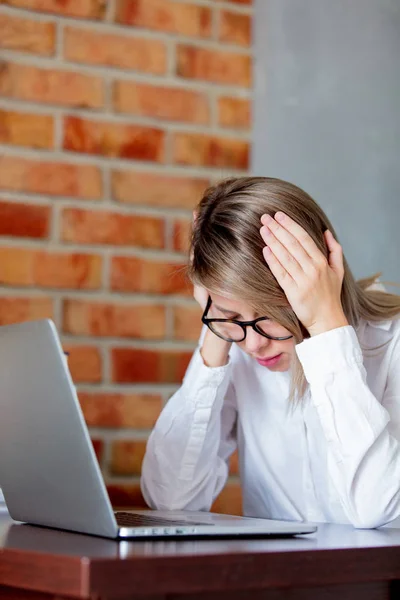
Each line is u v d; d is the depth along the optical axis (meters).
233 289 1.44
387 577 1.07
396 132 2.66
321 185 2.55
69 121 2.27
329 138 2.56
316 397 1.41
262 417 1.82
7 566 1.00
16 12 2.24
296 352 1.46
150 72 2.36
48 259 2.23
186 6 2.41
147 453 1.83
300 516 1.78
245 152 2.46
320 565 1.02
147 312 2.32
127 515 1.42
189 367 1.81
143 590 0.90
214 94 2.43
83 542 1.08
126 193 2.32
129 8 2.35
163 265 2.34
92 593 0.87
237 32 2.47
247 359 1.85
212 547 1.03
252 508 1.89
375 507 1.39
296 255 1.44
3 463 1.36
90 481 1.12
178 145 2.38
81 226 2.27
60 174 2.25
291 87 2.52
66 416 1.13
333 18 2.59
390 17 2.67
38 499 1.29
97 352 2.26
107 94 2.32
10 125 2.22
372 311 1.68
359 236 2.59
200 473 1.80
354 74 2.61
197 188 2.39
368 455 1.40
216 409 1.78
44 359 1.15
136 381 2.29
